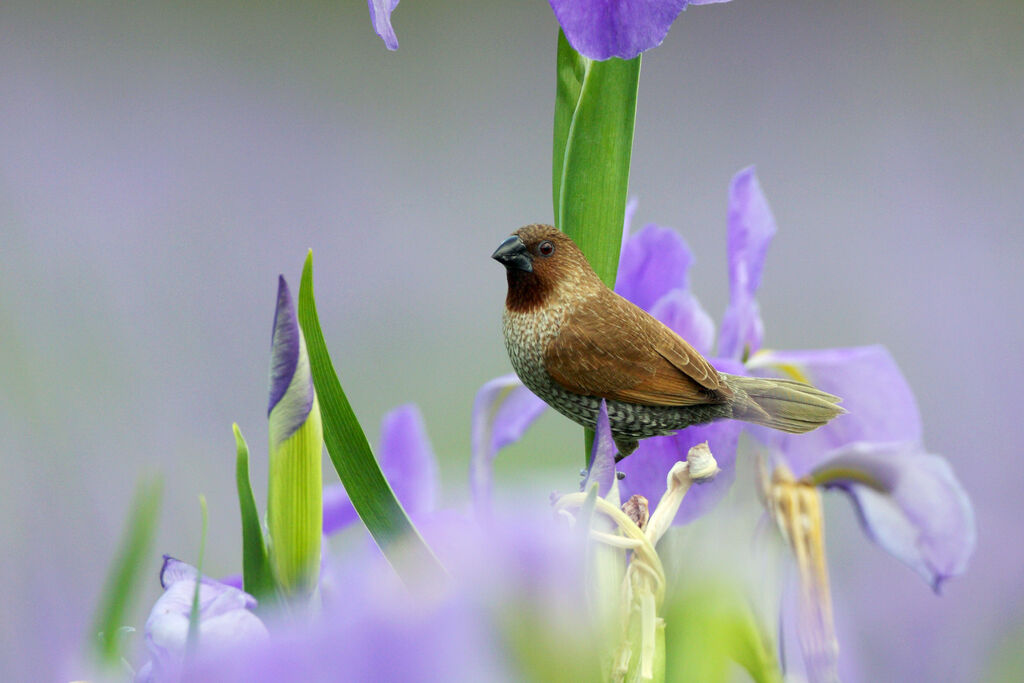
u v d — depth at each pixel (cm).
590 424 483
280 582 470
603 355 481
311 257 470
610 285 476
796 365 489
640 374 481
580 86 477
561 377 482
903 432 487
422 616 302
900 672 480
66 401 577
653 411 482
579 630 327
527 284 482
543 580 325
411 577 356
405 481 484
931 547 483
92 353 686
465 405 1125
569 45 477
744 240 489
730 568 464
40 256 1044
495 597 317
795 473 484
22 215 1399
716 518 464
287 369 470
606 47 473
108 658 466
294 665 293
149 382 1112
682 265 487
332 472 587
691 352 482
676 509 467
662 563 467
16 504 482
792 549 477
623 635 466
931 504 484
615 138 476
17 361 495
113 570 468
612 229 476
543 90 2059
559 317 482
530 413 486
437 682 298
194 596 464
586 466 483
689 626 464
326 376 470
